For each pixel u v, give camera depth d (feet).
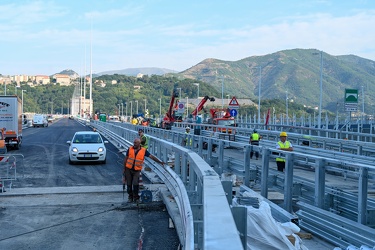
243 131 111.04
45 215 36.17
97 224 33.30
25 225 33.06
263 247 19.21
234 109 103.35
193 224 17.17
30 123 264.93
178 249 26.61
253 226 19.35
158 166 48.83
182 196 26.25
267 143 77.36
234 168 40.01
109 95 519.60
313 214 26.58
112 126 133.28
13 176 55.88
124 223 33.58
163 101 499.10
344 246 23.03
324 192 27.40
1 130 84.23
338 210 27.30
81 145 69.97
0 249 27.14
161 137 84.89
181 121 152.66
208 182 17.38
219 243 9.57
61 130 192.44
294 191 30.68
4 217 35.50
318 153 60.13
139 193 43.47
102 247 27.55
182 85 479.00
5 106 93.35
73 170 62.59
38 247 27.58
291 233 21.17
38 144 110.73
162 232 30.91
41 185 49.98
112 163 71.00
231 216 11.85
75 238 29.60
